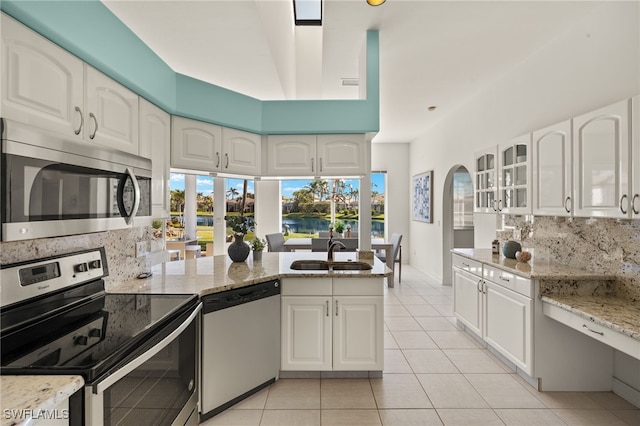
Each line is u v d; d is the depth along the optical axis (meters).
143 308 1.63
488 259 3.04
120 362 1.17
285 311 2.46
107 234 2.00
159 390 1.48
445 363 2.79
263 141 2.93
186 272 2.50
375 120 2.80
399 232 7.41
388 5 2.35
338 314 2.46
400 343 3.20
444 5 2.35
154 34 2.61
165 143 2.30
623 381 2.28
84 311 1.60
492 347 2.93
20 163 1.09
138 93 1.97
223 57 3.00
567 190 2.28
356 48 2.94
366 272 2.47
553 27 2.63
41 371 1.03
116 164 1.58
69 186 1.30
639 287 2.11
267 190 6.23
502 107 3.61
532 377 2.37
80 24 1.44
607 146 1.96
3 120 1.04
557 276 2.30
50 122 1.34
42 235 1.17
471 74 3.56
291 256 3.30
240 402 2.21
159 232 3.16
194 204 4.39
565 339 2.34
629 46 2.15
